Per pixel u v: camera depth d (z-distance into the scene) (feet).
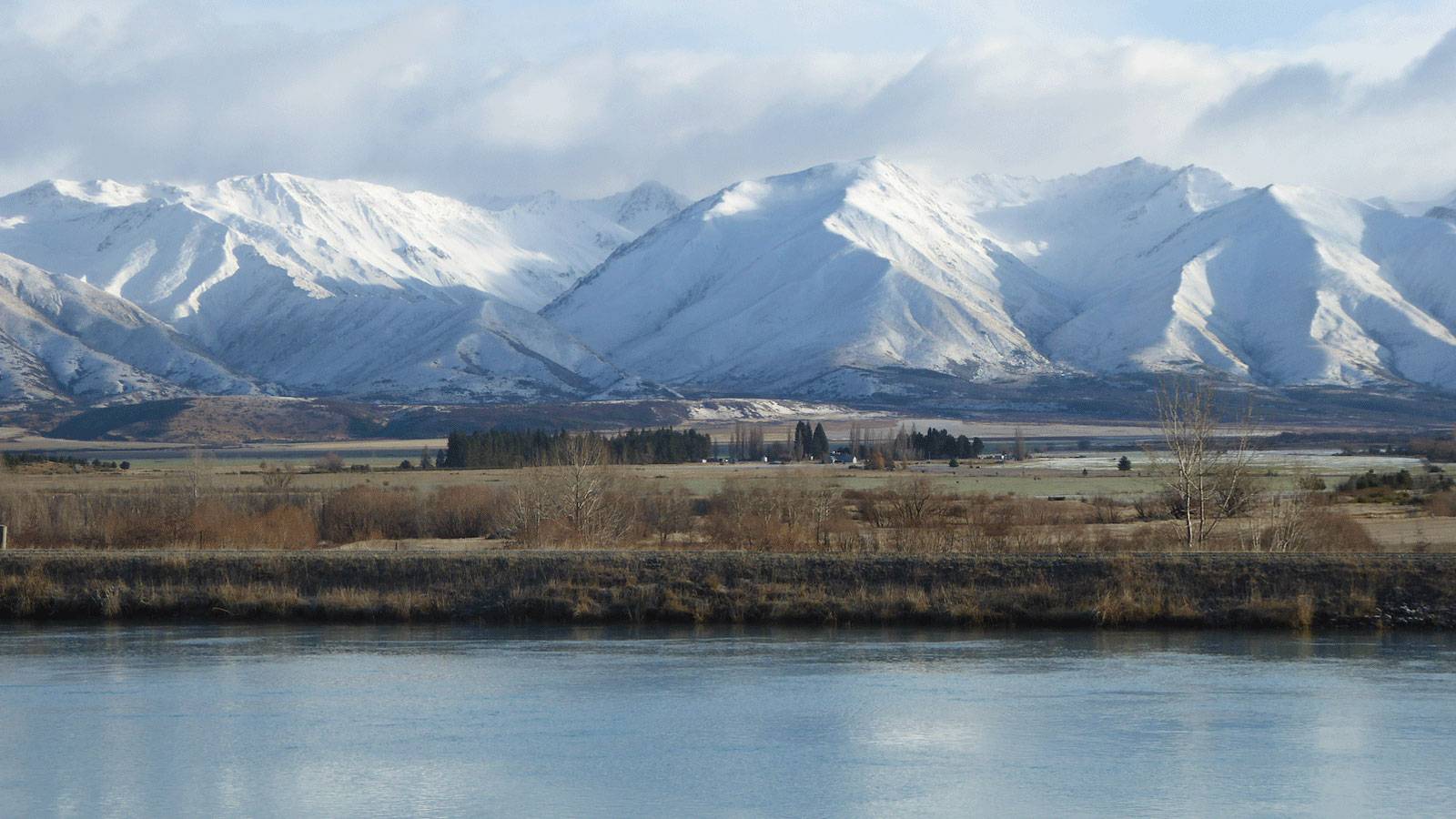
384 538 655.76
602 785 287.07
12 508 637.30
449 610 459.73
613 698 355.56
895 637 429.38
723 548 562.66
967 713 338.13
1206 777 289.12
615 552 497.87
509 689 365.20
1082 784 285.23
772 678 374.84
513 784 288.10
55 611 465.47
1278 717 331.98
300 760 305.53
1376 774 289.53
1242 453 618.85
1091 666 385.91
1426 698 347.77
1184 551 502.79
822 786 285.84
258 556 489.26
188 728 329.93
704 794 281.33
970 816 267.59
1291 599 442.09
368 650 412.36
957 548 529.04
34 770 298.15
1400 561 454.81
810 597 457.68
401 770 297.74
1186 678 370.73
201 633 438.40
